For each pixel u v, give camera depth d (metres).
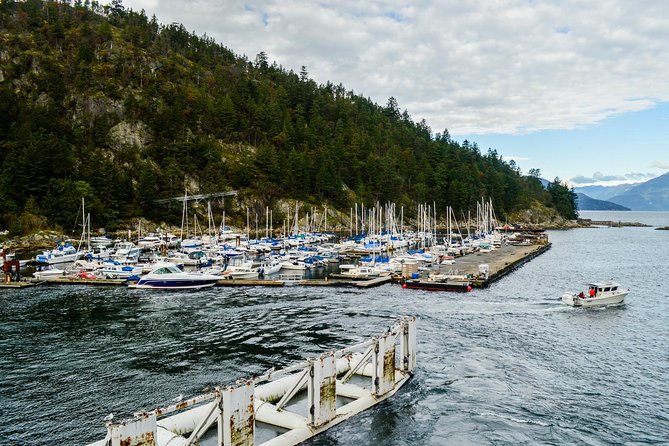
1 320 51.19
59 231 133.75
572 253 131.88
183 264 98.69
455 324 50.12
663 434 27.67
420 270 86.19
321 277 84.94
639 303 62.56
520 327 49.31
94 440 25.91
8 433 26.64
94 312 55.19
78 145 173.12
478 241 137.62
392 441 26.23
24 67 197.62
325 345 42.56
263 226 184.62
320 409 26.23
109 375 35.28
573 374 36.56
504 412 30.06
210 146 192.62
